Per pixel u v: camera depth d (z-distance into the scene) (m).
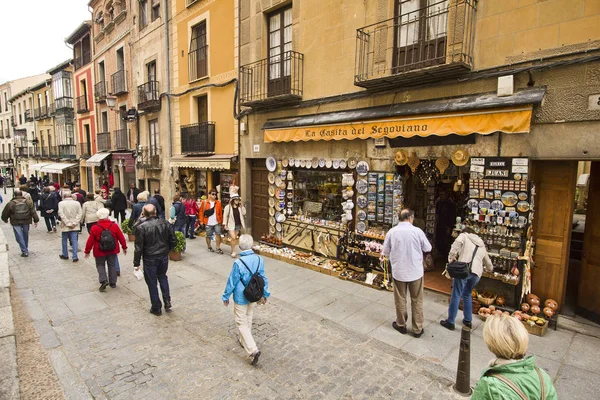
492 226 5.36
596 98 4.45
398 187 6.71
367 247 7.07
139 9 15.69
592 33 4.48
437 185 8.35
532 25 4.95
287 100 8.49
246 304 4.25
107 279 6.65
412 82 6.21
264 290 4.23
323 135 7.42
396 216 6.75
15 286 6.83
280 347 4.57
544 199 5.34
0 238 9.31
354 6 7.20
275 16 9.22
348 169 7.70
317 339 4.78
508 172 5.17
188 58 12.65
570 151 4.69
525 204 5.01
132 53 16.64
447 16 5.80
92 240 6.48
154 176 15.61
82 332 4.96
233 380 3.86
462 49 5.54
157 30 14.25
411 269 4.79
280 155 9.08
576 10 4.59
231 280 4.18
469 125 5.27
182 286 6.86
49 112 30.56
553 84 4.78
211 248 9.54
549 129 4.84
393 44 6.66
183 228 10.88
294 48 8.49
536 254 5.48
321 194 8.49
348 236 7.52
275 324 5.22
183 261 8.59
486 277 5.49
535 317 4.95
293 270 7.80
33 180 20.58
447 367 4.13
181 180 13.84
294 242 8.97
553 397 1.77
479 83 5.49
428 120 5.73
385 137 6.73
